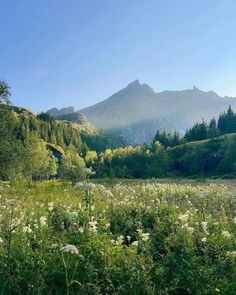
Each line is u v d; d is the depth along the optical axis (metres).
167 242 10.27
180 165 142.00
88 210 11.37
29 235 10.69
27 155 58.38
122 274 8.14
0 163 51.84
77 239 9.15
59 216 13.81
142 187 32.94
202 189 31.58
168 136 198.50
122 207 16.14
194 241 10.35
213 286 8.07
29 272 8.27
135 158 154.50
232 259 8.89
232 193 25.52
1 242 9.39
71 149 194.88
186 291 8.45
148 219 14.41
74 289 8.05
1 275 8.19
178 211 16.81
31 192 28.30
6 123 55.03
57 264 8.43
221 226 12.59
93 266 8.16
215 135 177.75
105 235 9.54
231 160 132.62
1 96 54.19
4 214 14.45
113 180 61.28
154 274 8.55
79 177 34.66
